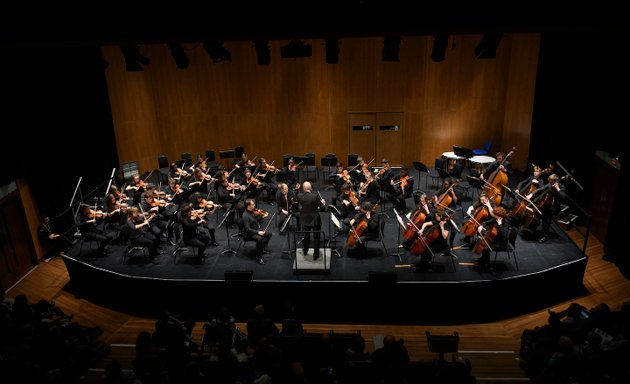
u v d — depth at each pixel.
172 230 12.09
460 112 17.16
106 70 15.71
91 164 14.74
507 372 8.62
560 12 6.42
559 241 11.86
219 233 12.80
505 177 13.17
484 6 6.58
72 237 13.70
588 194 13.64
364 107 17.33
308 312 10.47
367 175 13.66
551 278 10.59
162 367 7.12
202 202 11.90
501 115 17.08
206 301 10.62
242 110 17.61
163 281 10.55
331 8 6.87
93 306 11.16
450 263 10.84
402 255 11.28
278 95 17.36
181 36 7.14
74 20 7.03
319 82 17.14
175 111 17.53
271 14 6.96
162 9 7.00
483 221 11.05
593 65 12.29
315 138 17.78
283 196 12.53
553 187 11.59
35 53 12.38
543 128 14.32
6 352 7.22
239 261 11.30
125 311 10.93
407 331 9.95
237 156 16.70
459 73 16.75
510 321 10.20
